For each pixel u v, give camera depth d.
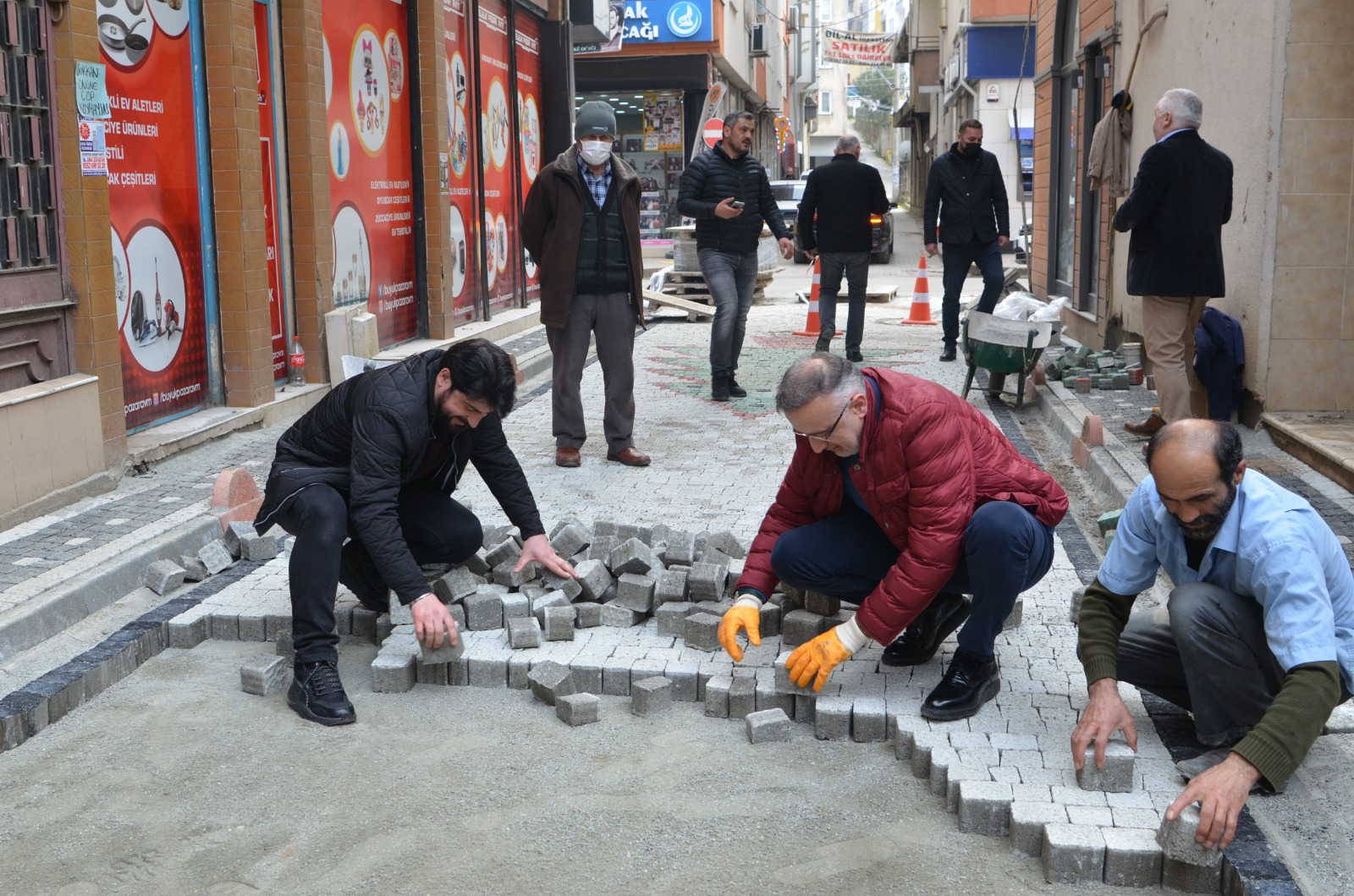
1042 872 3.09
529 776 3.59
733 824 3.31
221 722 3.98
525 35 14.51
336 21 9.38
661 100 28.64
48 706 3.94
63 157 5.89
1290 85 6.89
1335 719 3.69
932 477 3.58
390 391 4.04
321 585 4.03
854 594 4.07
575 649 4.38
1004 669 4.11
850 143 10.41
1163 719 3.75
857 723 3.80
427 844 3.21
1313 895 2.84
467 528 4.53
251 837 3.25
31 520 5.57
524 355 11.01
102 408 6.20
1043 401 8.74
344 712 3.94
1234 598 3.24
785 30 58.41
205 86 7.54
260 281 7.88
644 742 3.82
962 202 10.55
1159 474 3.07
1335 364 7.10
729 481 6.72
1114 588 3.42
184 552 5.36
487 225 13.03
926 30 39.47
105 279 6.16
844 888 3.00
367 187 10.12
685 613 4.52
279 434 7.72
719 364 9.09
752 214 8.98
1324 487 6.10
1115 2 10.55
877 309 16.36
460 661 4.27
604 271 6.91
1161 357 6.96
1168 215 6.77
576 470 7.00
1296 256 7.04
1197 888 2.99
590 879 3.04
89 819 3.35
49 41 5.74
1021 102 26.89
